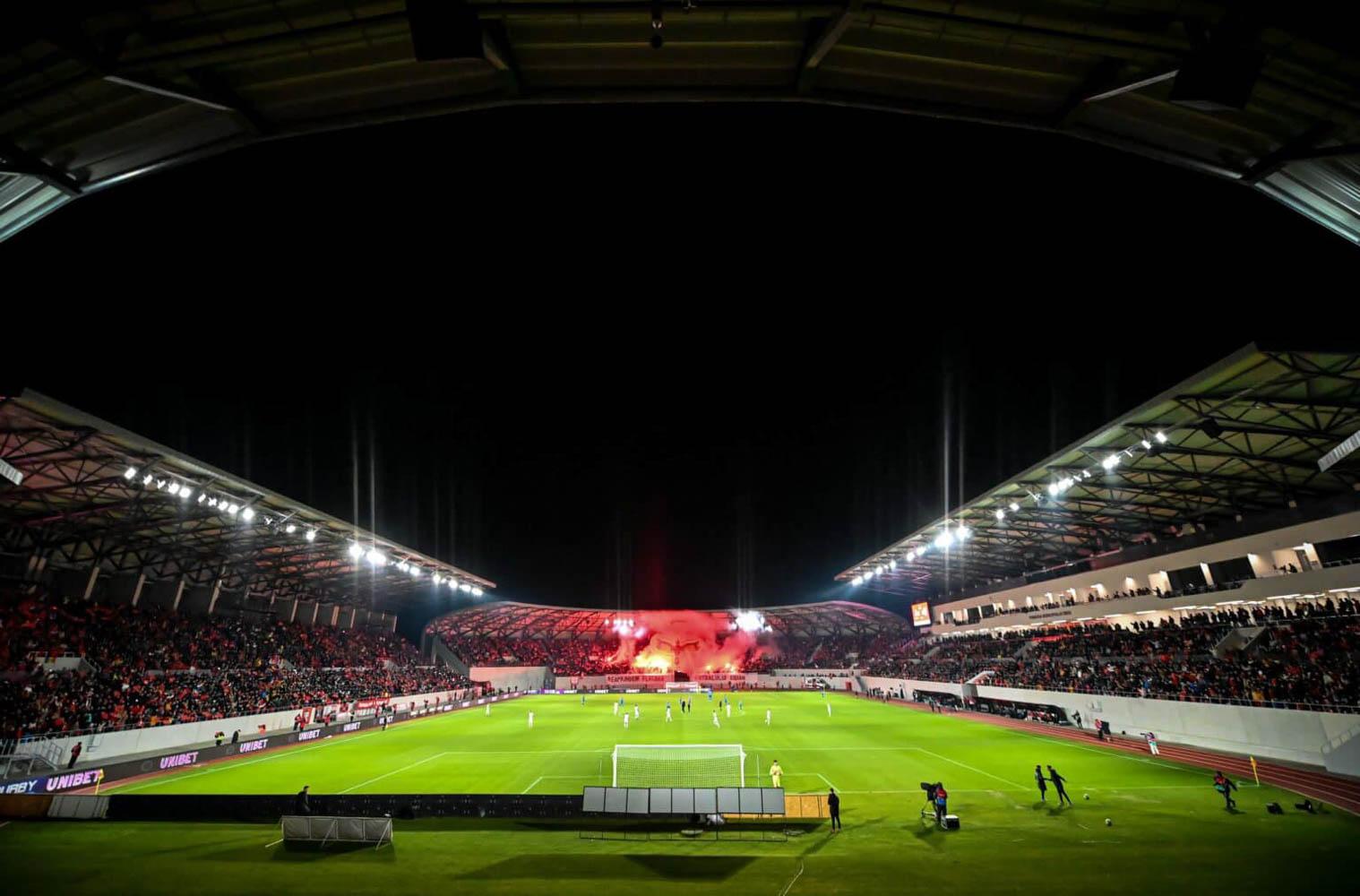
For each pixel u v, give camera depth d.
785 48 10.43
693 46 10.36
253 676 50.91
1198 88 9.08
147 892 16.14
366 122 11.52
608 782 29.64
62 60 9.44
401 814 23.02
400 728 53.69
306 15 9.44
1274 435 29.66
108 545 45.88
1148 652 46.25
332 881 16.84
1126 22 9.27
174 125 11.12
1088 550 53.84
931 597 86.81
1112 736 41.75
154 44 9.45
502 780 30.39
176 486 35.00
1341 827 20.73
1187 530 43.22
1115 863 17.67
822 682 97.44
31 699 32.69
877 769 31.89
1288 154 10.77
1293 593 35.72
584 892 16.00
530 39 10.16
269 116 11.32
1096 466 36.03
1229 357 23.36
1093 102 10.88
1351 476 32.47
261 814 23.06
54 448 30.25
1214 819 22.03
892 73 10.72
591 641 118.12
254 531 48.69
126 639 44.38
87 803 23.41
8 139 10.52
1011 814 23.02
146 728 35.81
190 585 55.69
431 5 8.89
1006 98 11.08
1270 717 31.88
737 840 20.33
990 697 58.00
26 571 41.66
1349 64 9.14
